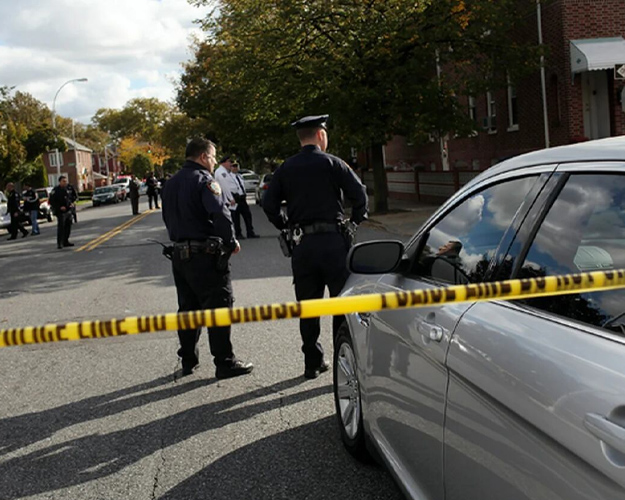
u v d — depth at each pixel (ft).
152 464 14.17
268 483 13.06
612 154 7.41
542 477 6.39
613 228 7.10
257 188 105.19
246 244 52.95
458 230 10.14
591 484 5.74
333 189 17.92
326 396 17.52
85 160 346.74
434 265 10.55
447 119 65.00
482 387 7.41
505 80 65.21
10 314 31.53
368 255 11.23
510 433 6.96
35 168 198.49
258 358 21.16
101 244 63.26
